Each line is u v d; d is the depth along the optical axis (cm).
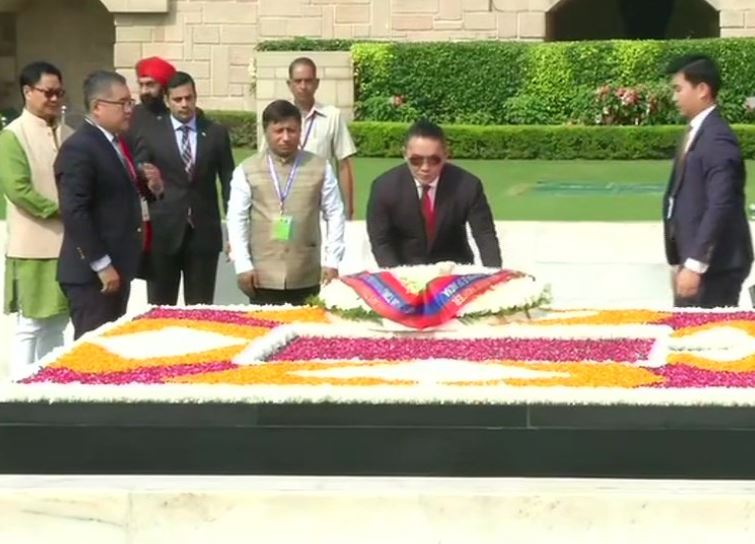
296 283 1005
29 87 1013
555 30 3325
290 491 662
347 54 2770
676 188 959
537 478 675
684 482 669
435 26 3141
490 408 675
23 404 684
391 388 683
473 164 2547
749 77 2800
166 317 892
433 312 846
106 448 684
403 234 961
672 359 765
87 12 3494
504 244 1337
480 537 657
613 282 1265
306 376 717
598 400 673
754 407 669
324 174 1009
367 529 660
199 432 683
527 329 852
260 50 2888
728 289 961
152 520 664
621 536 655
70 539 666
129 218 959
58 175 936
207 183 1090
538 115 2855
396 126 2628
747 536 650
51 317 1027
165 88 1092
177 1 3188
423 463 679
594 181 2275
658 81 2798
